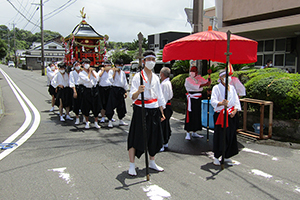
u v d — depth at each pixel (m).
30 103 10.90
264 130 5.96
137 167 4.14
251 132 5.92
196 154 4.82
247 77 7.01
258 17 11.48
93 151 4.89
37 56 53.22
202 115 6.61
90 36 11.29
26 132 6.25
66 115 7.90
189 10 7.75
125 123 7.23
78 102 7.15
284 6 9.89
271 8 10.35
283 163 4.28
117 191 3.31
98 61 11.72
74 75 7.43
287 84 5.57
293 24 9.27
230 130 4.18
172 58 5.33
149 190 3.34
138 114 3.76
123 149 5.03
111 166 4.15
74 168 4.05
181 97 9.05
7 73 36.78
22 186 3.42
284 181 3.62
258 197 3.16
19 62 67.94
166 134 4.83
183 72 10.72
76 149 4.99
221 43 4.91
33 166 4.11
